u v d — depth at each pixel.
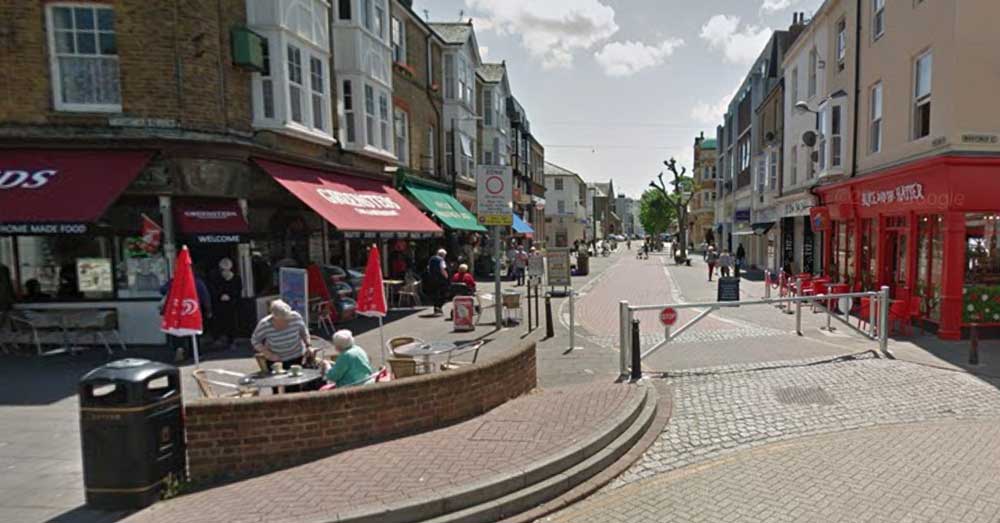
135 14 8.77
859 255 13.59
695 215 60.12
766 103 24.53
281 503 3.71
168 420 3.99
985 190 9.30
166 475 3.96
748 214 28.59
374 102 14.19
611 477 4.43
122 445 3.73
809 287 14.27
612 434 5.01
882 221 12.21
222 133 9.48
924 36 10.46
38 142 8.67
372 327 11.16
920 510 3.72
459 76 21.64
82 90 8.91
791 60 20.31
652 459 4.82
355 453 4.50
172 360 8.27
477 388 5.50
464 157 22.56
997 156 9.27
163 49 8.87
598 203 86.19
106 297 9.41
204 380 5.39
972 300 9.66
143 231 8.77
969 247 9.91
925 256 10.53
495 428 5.06
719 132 41.44
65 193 8.19
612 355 8.70
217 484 4.10
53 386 6.92
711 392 6.69
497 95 27.89
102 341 9.22
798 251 21.28
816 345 9.23
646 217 70.06
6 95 8.63
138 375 3.78
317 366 6.07
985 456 4.63
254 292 10.47
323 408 4.52
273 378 5.13
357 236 12.95
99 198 8.14
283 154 10.75
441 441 4.74
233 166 9.59
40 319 8.67
